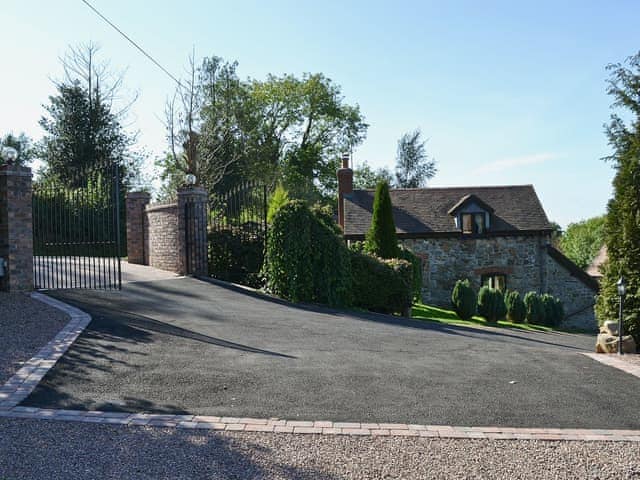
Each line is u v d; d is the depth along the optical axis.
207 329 8.41
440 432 4.38
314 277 13.18
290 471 3.62
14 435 4.16
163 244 15.57
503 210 25.06
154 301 10.44
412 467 3.72
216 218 15.54
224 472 3.60
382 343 8.30
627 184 8.88
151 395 5.20
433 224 24.42
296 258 12.84
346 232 24.27
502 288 24.02
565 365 6.95
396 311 14.90
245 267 14.63
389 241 19.41
